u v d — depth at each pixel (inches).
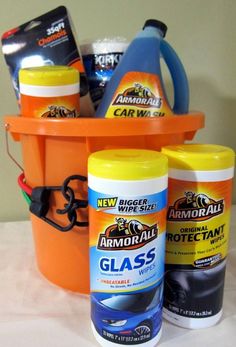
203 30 26.1
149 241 12.2
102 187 11.7
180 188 13.2
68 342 13.3
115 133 13.9
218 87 27.3
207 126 27.9
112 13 25.0
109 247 12.1
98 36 25.1
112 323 12.5
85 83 17.4
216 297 14.0
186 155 12.9
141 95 15.8
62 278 17.0
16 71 17.7
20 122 14.8
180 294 13.9
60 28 17.1
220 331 13.9
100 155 12.5
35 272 18.8
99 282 12.6
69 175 15.1
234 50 26.8
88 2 24.5
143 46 15.9
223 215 13.6
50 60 17.3
